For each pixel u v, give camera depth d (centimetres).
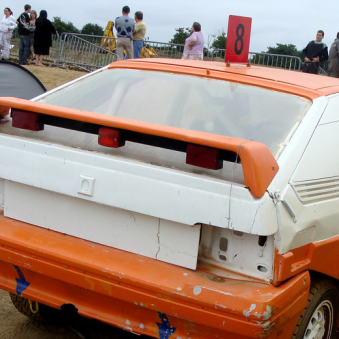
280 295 217
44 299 251
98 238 248
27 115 258
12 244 250
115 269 229
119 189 234
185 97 289
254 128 263
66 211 255
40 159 252
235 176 226
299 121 264
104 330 330
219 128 267
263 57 1537
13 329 323
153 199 228
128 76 317
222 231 231
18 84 520
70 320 333
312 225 248
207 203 220
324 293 269
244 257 228
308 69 1401
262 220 213
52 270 241
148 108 289
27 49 1623
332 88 303
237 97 282
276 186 225
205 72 305
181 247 231
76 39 1677
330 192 265
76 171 242
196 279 223
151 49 1633
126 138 238
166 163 236
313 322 269
